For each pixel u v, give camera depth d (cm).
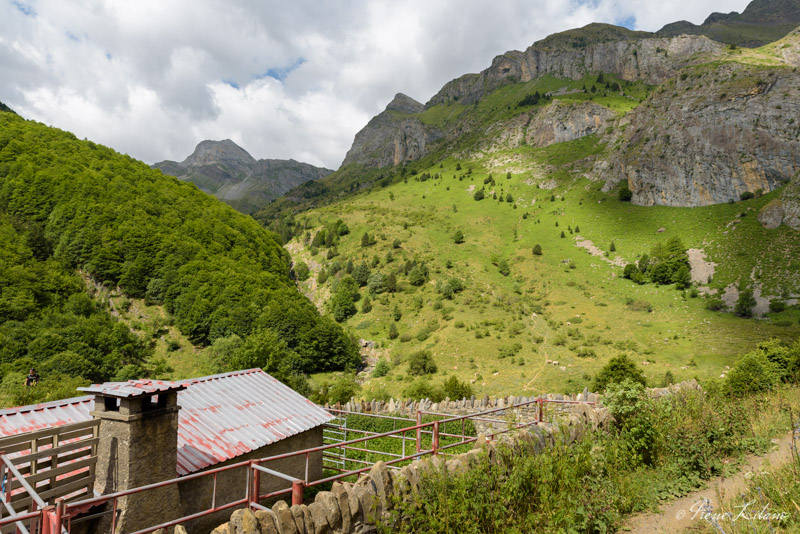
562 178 17762
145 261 9406
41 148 10931
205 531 1050
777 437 1165
